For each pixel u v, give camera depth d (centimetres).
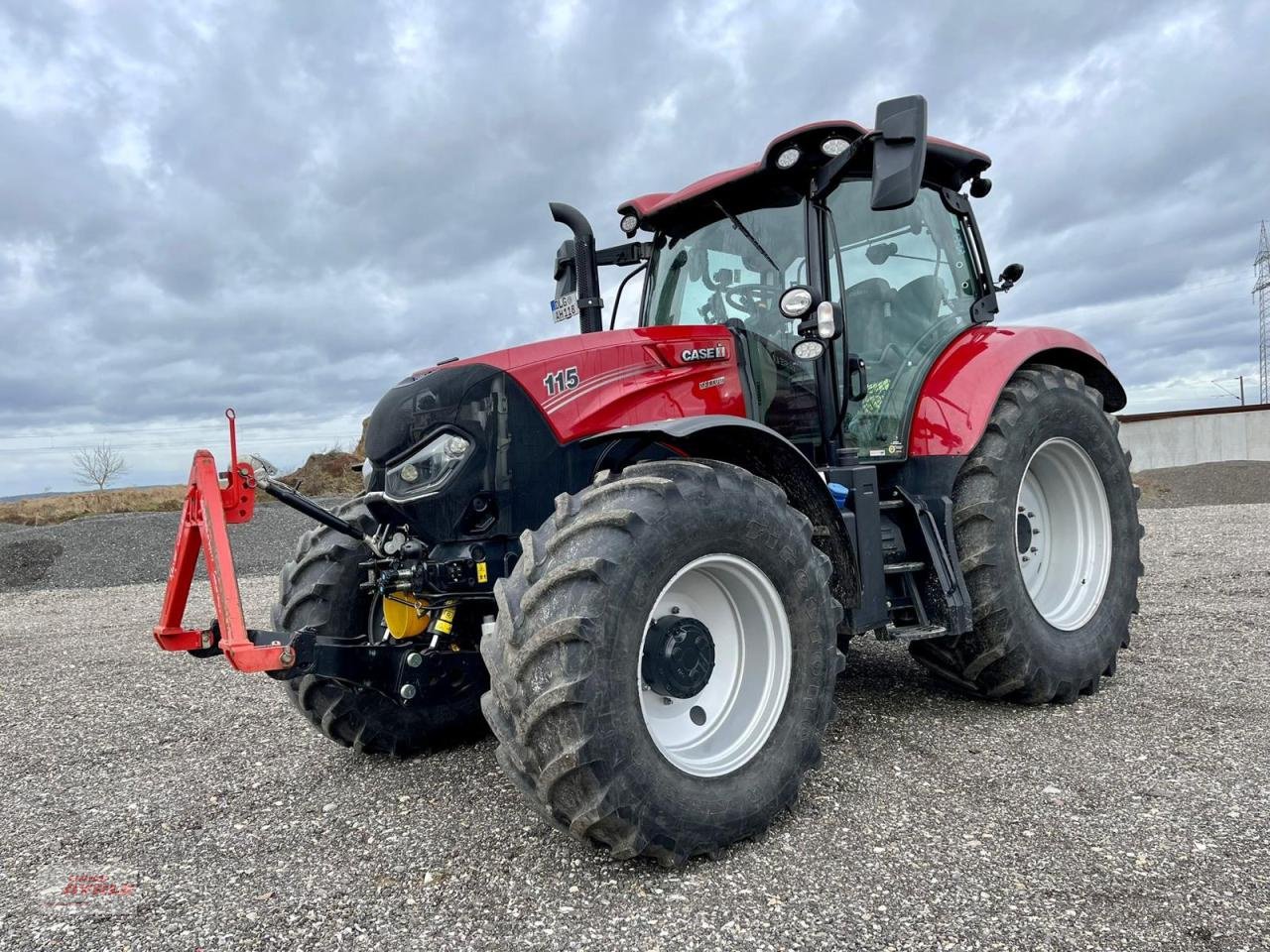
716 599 256
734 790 229
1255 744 287
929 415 337
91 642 617
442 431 268
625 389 287
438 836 247
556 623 208
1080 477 375
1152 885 200
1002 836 228
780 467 280
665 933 190
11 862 245
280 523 1250
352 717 312
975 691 349
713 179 349
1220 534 889
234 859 240
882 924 189
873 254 352
